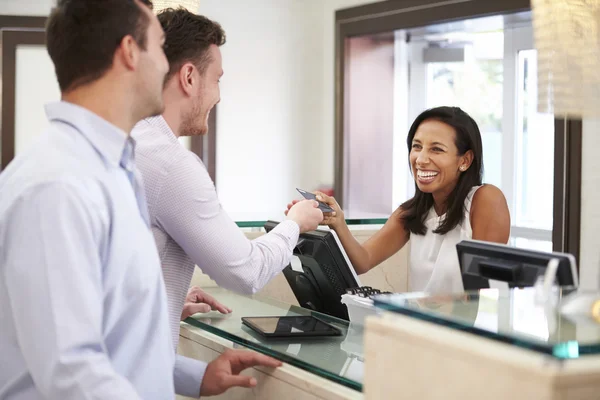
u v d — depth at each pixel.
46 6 4.95
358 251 2.47
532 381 0.92
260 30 5.41
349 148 5.33
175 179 1.70
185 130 1.84
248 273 1.75
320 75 5.59
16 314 1.22
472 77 4.89
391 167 5.29
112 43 1.34
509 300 1.24
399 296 1.27
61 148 1.29
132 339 1.36
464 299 1.25
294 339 1.79
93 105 1.36
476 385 0.99
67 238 1.21
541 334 1.02
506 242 2.30
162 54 1.44
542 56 1.64
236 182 5.41
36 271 1.20
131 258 1.33
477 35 4.86
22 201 1.22
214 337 1.94
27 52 4.95
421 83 5.16
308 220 1.98
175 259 1.79
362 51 5.29
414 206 2.46
